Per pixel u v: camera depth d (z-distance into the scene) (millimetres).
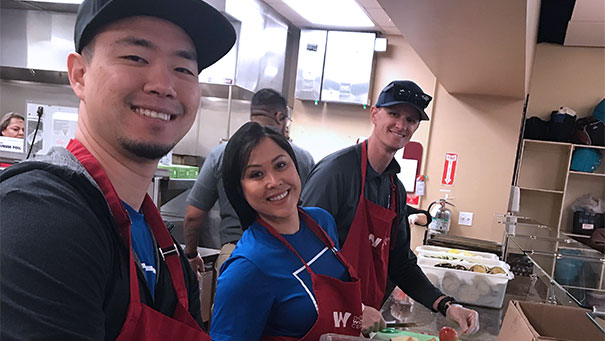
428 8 1707
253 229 1246
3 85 3957
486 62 2570
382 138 1642
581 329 1158
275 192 1192
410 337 1327
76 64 633
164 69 608
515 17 1707
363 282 1573
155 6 600
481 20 1796
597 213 4676
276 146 1214
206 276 2373
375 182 1704
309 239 1301
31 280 419
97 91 590
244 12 3314
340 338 1025
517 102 3885
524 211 5000
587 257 1553
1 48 3742
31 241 433
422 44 2311
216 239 3223
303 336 1154
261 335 1159
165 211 3299
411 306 1684
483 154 3980
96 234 509
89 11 583
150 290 662
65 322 437
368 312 1367
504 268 2014
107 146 630
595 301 1142
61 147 618
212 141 3797
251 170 1199
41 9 3629
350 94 4164
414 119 1657
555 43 4848
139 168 667
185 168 2994
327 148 4473
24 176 492
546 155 4922
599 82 4816
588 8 3801
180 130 653
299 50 4258
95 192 539
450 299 1624
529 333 1001
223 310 1120
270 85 4027
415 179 4133
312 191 1576
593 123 4469
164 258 731
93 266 490
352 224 1582
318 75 4215
